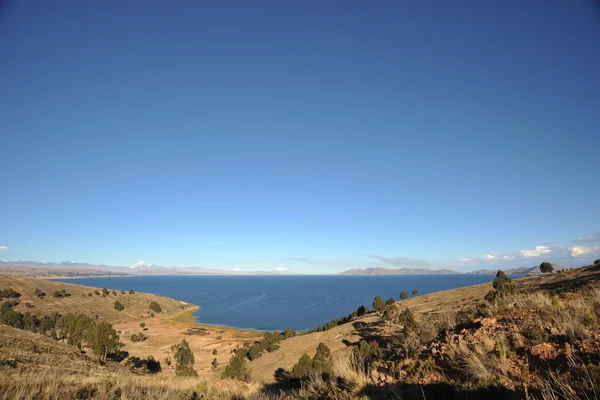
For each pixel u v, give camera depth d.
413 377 6.05
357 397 5.58
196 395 9.37
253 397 8.95
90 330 52.81
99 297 136.88
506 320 7.62
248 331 103.38
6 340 21.17
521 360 5.59
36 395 7.21
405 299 71.94
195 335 94.50
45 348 23.33
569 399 4.06
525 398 4.41
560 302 8.04
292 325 119.94
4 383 7.50
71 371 15.23
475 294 50.59
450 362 6.24
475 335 7.10
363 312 66.25
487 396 4.76
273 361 43.81
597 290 8.86
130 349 72.56
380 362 7.41
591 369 4.56
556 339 5.95
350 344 39.09
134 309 137.75
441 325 9.55
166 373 47.78
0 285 115.94
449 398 5.02
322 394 6.46
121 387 8.84
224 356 67.00
